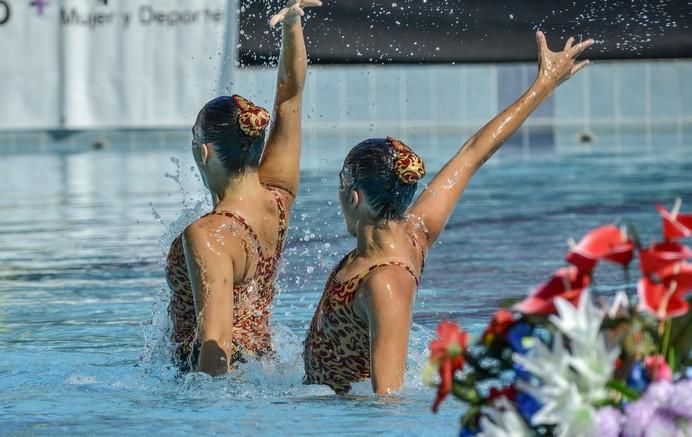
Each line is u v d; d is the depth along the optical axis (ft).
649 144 159.22
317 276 69.87
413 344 47.60
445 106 165.99
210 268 41.81
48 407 37.11
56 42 133.08
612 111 171.12
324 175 127.34
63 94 133.08
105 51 133.08
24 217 102.63
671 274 19.06
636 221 89.10
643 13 112.98
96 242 87.25
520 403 19.86
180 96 132.57
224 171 43.73
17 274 73.46
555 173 129.49
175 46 132.05
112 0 132.57
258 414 34.99
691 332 20.12
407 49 117.70
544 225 90.74
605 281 61.11
